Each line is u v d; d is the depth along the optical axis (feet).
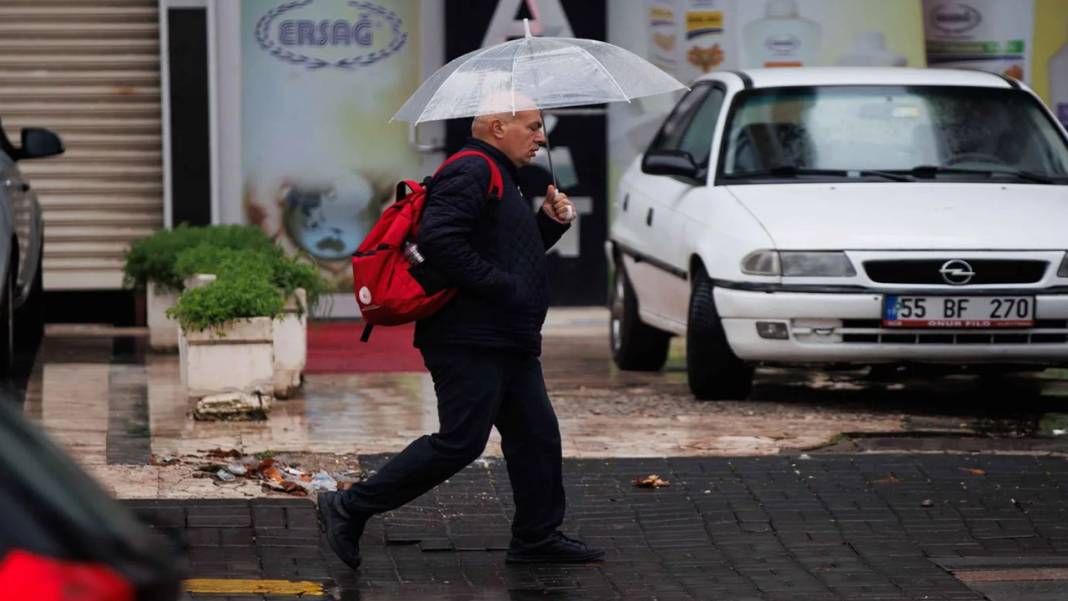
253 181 121.19
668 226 91.25
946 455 72.13
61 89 120.06
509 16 121.49
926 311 80.33
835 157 89.51
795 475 68.64
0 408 26.09
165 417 81.10
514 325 54.39
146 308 116.26
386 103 122.01
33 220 100.12
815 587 55.88
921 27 123.65
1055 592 55.36
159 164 120.88
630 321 98.32
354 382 93.20
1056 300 80.53
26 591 23.61
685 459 70.79
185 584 53.21
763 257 81.46
